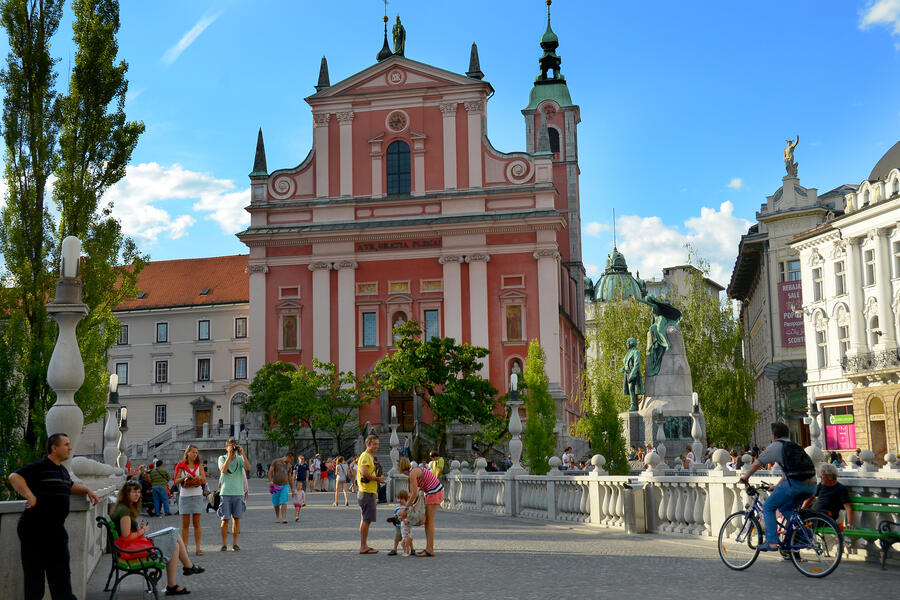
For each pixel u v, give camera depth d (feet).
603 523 68.95
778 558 44.75
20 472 32.17
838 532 38.58
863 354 165.99
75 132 77.05
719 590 36.17
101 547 53.31
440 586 39.65
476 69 214.90
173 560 39.86
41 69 75.92
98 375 75.15
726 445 175.83
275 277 212.43
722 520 53.98
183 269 280.92
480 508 94.73
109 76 78.33
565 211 276.82
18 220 73.10
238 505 58.08
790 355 204.95
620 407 174.50
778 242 211.82
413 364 176.65
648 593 35.91
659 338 130.00
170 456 207.51
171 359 265.75
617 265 436.35
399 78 213.25
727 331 182.09
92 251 75.20
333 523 82.43
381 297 208.23
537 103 278.87
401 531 52.85
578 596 35.68
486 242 205.26
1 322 70.44
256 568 48.34
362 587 39.99
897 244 159.33
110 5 79.87
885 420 159.74
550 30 288.30
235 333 263.08
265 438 200.85
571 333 251.60
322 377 190.80
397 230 207.21
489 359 202.08
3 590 34.63
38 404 67.92
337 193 212.84
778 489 40.78
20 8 75.72
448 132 209.97
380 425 198.80
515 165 208.03
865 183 167.84
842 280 175.42
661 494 61.82
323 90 214.90
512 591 37.50
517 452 89.20
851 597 33.76
